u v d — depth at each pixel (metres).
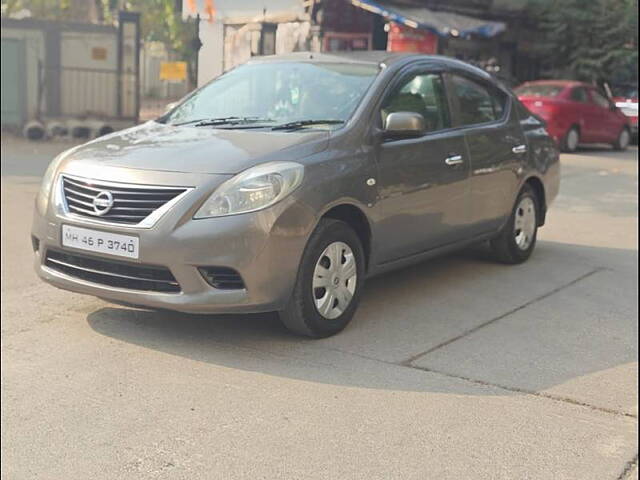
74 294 5.68
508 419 3.84
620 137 18.48
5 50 17.11
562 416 3.89
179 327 5.00
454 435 3.66
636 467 3.42
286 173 4.48
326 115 5.22
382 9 18.84
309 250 4.59
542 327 5.26
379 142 5.14
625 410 3.98
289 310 4.63
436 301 5.76
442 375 4.36
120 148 4.90
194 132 5.14
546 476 3.33
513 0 23.38
